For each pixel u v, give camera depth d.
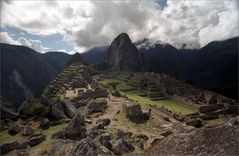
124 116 87.62
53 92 167.12
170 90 183.12
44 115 80.94
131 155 25.81
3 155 52.12
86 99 119.69
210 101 156.38
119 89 184.38
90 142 38.03
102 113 91.69
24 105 88.12
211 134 22.16
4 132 71.62
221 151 20.09
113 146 42.78
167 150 23.38
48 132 66.81
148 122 81.75
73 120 59.78
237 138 20.64
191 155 21.28
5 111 109.00
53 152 43.09
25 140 60.41
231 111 138.50
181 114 117.06
